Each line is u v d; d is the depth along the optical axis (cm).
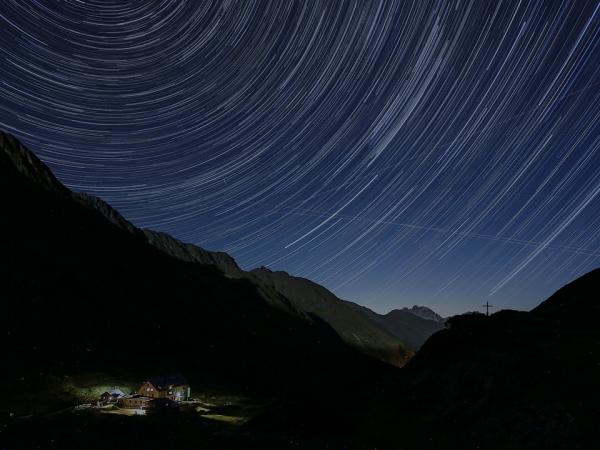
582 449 2308
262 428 3394
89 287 10438
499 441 2556
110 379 6894
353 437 2978
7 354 6938
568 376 2847
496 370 3130
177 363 8662
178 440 3478
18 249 10512
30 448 3338
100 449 3300
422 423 2997
